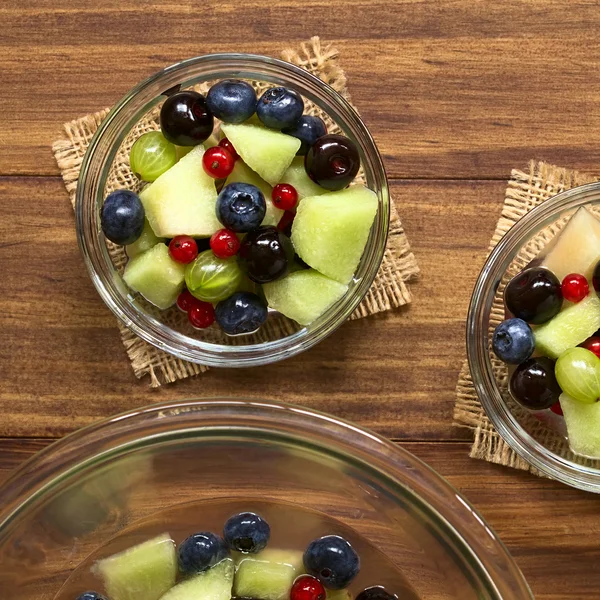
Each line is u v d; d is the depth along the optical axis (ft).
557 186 2.11
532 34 2.11
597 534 2.13
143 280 2.02
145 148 2.01
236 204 1.96
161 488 2.08
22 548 2.05
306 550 2.05
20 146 2.12
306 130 2.01
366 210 1.98
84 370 2.14
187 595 2.03
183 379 2.14
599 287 1.98
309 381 2.14
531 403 2.01
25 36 2.11
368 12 2.10
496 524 2.13
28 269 2.13
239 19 2.11
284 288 2.02
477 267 2.12
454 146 2.11
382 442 2.01
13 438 2.14
